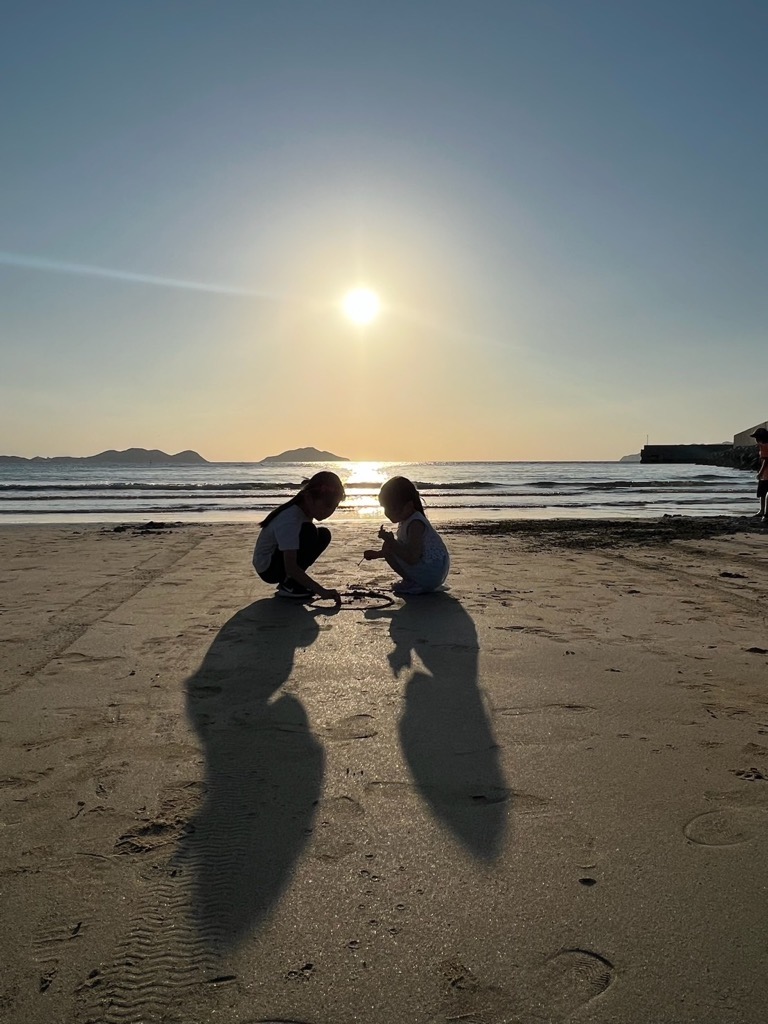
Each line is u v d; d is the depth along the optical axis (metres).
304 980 1.75
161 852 2.30
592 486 34.94
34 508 20.64
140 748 3.10
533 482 39.84
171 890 2.10
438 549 6.28
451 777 2.82
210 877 2.16
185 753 3.04
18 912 2.00
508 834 2.40
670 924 1.93
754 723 3.39
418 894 2.07
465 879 2.14
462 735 3.24
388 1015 1.64
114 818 2.51
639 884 2.11
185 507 21.03
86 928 1.94
